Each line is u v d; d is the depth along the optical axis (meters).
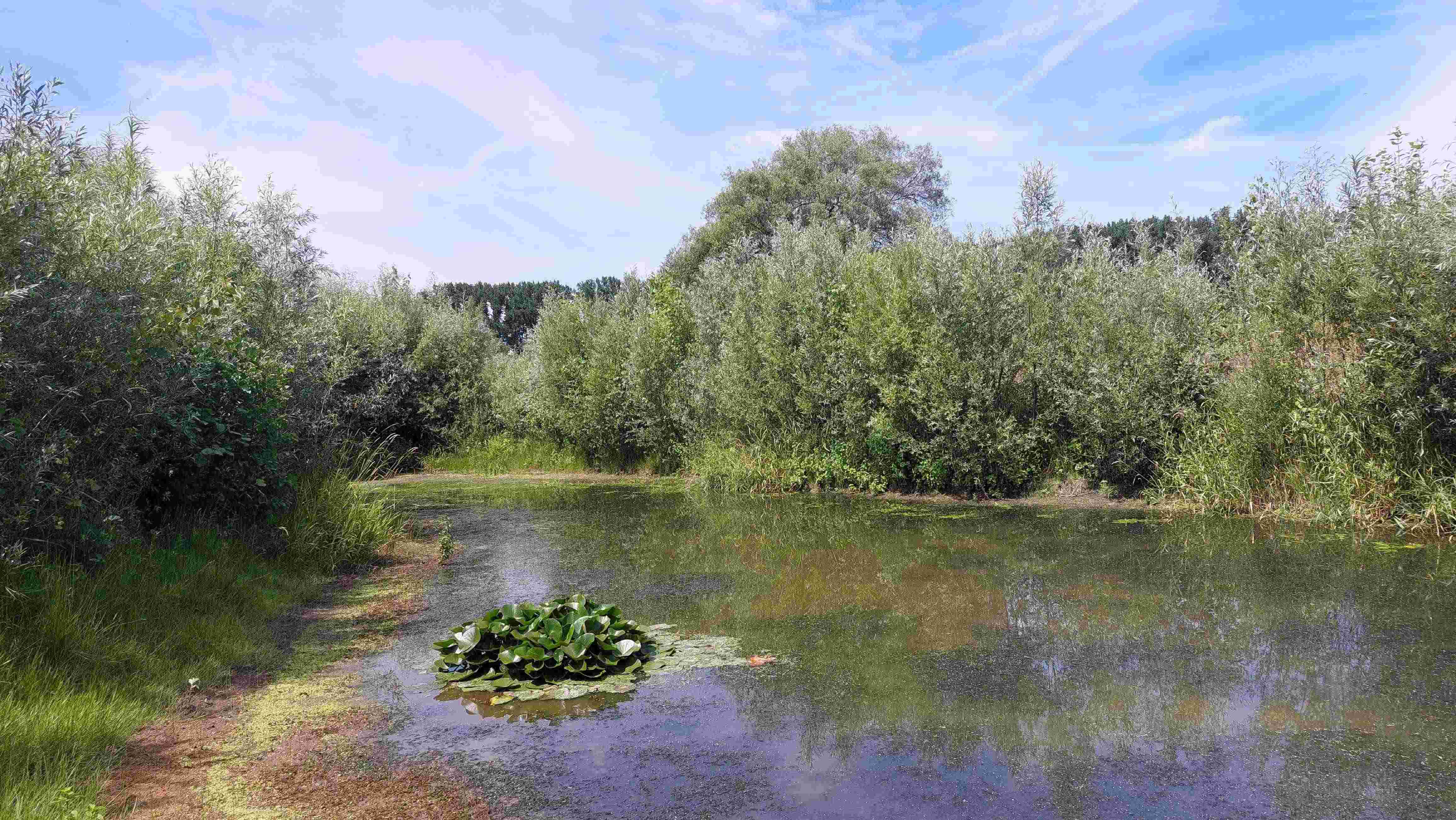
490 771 3.39
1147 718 3.77
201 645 4.89
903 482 12.37
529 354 21.36
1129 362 10.48
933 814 2.93
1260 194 9.81
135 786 3.24
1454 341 7.58
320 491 8.26
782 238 14.87
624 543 8.95
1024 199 11.93
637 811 3.01
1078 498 10.62
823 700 4.13
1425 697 3.90
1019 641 5.00
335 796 3.18
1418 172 8.21
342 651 5.24
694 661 4.80
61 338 4.90
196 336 6.40
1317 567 6.55
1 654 3.77
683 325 16.50
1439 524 7.69
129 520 5.68
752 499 12.34
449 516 11.45
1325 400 8.62
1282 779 3.13
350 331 17.94
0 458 4.54
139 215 5.95
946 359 11.20
